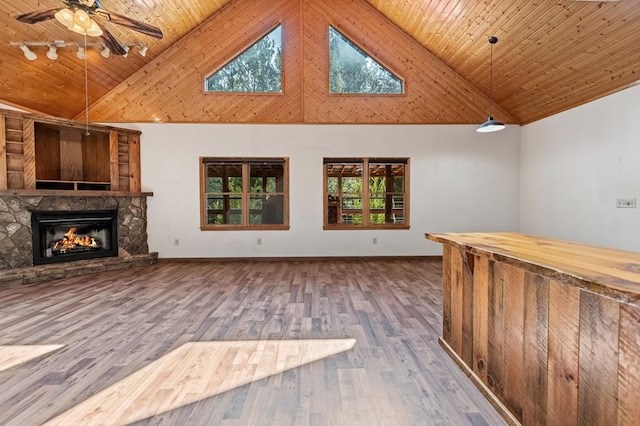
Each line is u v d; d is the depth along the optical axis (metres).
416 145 6.30
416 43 6.19
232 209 6.42
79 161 5.78
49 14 3.19
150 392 1.97
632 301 0.95
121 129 5.75
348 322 3.11
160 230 6.17
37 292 4.16
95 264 5.28
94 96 5.84
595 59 4.14
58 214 5.06
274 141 6.21
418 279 4.80
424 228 6.35
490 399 1.85
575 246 1.91
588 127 4.79
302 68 6.19
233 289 4.29
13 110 4.65
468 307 2.16
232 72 6.21
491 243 2.04
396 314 3.32
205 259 6.18
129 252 5.87
